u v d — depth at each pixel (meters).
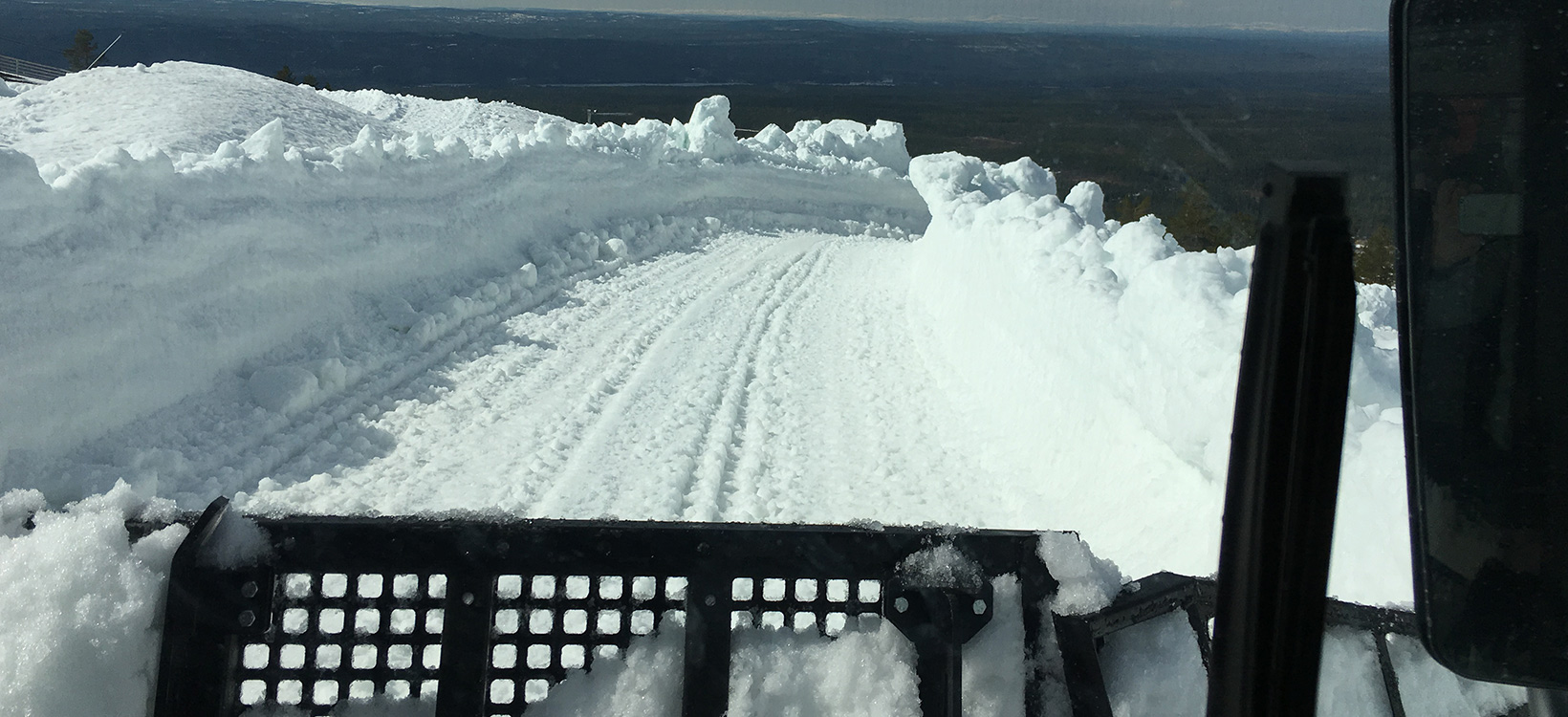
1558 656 1.27
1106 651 1.68
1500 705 1.73
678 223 17.11
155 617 1.55
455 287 10.29
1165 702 1.63
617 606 1.65
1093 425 5.67
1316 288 1.10
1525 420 1.29
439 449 6.29
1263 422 1.13
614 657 1.66
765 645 1.65
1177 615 1.73
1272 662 1.13
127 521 1.65
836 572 1.65
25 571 1.52
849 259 15.91
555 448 6.34
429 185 11.09
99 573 1.53
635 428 6.79
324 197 8.98
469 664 1.58
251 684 1.86
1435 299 1.35
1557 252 1.29
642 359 8.73
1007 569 1.67
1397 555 3.24
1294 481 1.12
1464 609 1.31
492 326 9.53
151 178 6.77
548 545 1.62
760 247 16.55
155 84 17.17
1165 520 4.55
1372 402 4.04
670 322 10.26
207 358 6.61
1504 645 1.29
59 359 5.47
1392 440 3.52
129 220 6.43
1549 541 1.29
